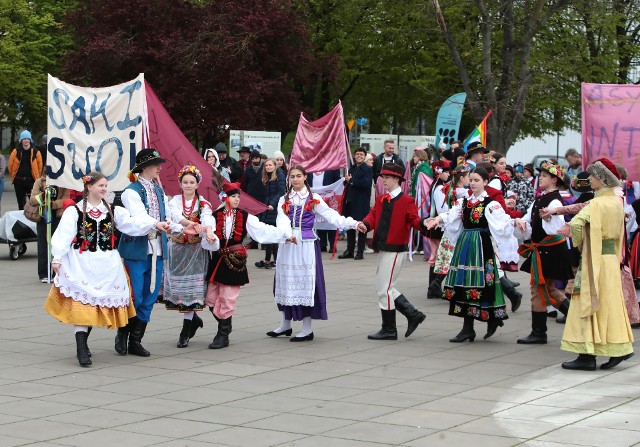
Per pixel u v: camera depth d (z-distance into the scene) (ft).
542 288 37.88
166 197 36.91
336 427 26.07
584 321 32.96
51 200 52.90
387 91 129.39
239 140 89.04
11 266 61.82
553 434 25.21
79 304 33.78
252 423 26.55
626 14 107.55
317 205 38.58
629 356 33.88
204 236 36.04
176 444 24.59
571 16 104.27
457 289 38.42
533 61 105.09
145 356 35.91
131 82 42.65
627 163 44.24
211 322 43.24
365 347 37.65
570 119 122.72
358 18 124.36
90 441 24.84
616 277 33.14
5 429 25.96
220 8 110.63
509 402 28.73
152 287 36.17
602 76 112.98
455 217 38.68
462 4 98.84
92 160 43.37
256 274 59.31
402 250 38.88
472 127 122.42
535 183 68.03
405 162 100.73
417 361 34.96
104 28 112.27
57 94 43.91
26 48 133.59
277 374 32.86
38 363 34.55
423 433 25.41
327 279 57.00
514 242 44.91
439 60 118.01
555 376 32.35
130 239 35.37
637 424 26.14
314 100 134.62
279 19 110.63
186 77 110.63
